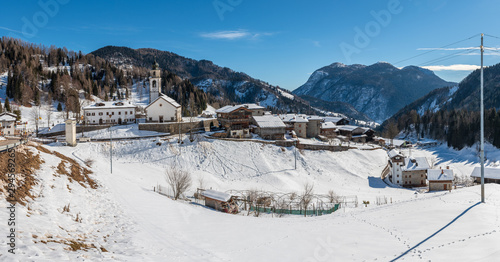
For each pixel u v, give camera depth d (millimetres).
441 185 73125
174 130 97375
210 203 47875
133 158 78250
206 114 129375
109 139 86875
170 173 62531
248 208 52594
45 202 26859
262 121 100312
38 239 18781
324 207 53906
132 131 94125
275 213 49625
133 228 27906
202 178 68938
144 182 60219
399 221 33438
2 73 166625
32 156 35500
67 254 18094
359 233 30500
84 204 30969
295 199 58531
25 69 162875
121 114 105250
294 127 113250
